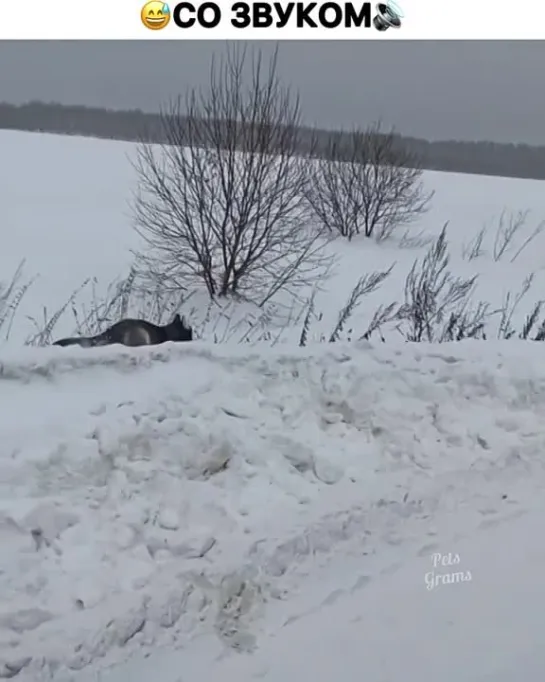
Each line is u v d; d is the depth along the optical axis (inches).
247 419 218.2
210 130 570.9
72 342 316.5
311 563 178.9
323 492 200.1
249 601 164.2
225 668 145.9
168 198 588.1
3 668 135.4
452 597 169.6
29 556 154.3
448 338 433.4
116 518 170.9
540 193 1417.3
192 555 168.9
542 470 233.5
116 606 150.7
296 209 619.8
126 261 687.7
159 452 193.5
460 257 863.7
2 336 450.9
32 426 187.8
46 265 653.9
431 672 144.5
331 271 706.8
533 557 188.5
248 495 191.6
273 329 532.4
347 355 262.7
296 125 588.7
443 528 199.6
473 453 231.9
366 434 228.7
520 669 146.5
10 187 976.9
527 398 264.5
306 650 150.9
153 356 239.6
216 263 597.9
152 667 144.5
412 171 912.9
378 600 168.4
